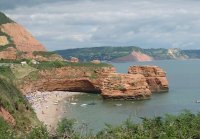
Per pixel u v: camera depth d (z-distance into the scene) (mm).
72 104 122688
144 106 118062
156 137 39156
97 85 154750
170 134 38875
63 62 172125
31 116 67750
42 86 154750
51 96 139250
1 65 153250
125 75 135500
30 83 147125
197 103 124000
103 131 42125
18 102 67312
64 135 40562
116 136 39719
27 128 59062
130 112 106188
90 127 79688
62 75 159750
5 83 69688
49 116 98875
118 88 132750
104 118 96250
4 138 40719
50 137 40969
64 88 159125
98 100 132875
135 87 132750
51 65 164250
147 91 134750
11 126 53344
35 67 161875
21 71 153375
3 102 59156
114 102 127438
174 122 42469
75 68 161750
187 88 173500
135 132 40625
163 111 107375
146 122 42188
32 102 119438
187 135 39375
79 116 99688
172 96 141875
